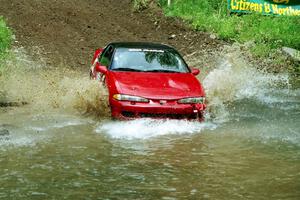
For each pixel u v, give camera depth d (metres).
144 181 14.98
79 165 16.36
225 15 51.47
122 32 46.41
